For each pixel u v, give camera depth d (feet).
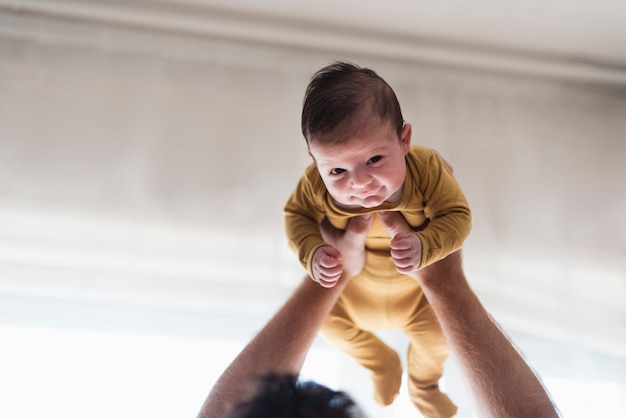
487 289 4.54
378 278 2.96
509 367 2.73
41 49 5.09
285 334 2.89
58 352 3.88
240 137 4.99
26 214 4.44
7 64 4.99
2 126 4.74
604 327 4.50
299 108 5.16
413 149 2.89
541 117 5.47
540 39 5.62
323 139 2.47
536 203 5.01
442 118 5.32
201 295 4.31
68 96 4.96
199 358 3.94
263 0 5.25
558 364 4.29
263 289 4.36
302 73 5.36
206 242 4.51
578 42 5.63
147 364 3.86
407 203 2.72
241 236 4.55
